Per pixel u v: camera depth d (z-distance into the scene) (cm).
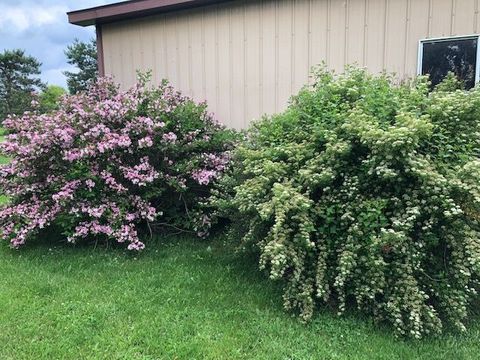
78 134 420
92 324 278
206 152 475
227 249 409
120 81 660
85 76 3056
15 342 258
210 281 345
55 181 420
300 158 315
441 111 296
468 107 289
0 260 399
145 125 427
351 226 277
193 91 600
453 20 436
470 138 290
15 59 3459
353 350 250
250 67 553
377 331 271
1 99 3356
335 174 294
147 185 435
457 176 260
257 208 296
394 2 461
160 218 473
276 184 285
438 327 254
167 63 615
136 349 250
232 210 364
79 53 3038
